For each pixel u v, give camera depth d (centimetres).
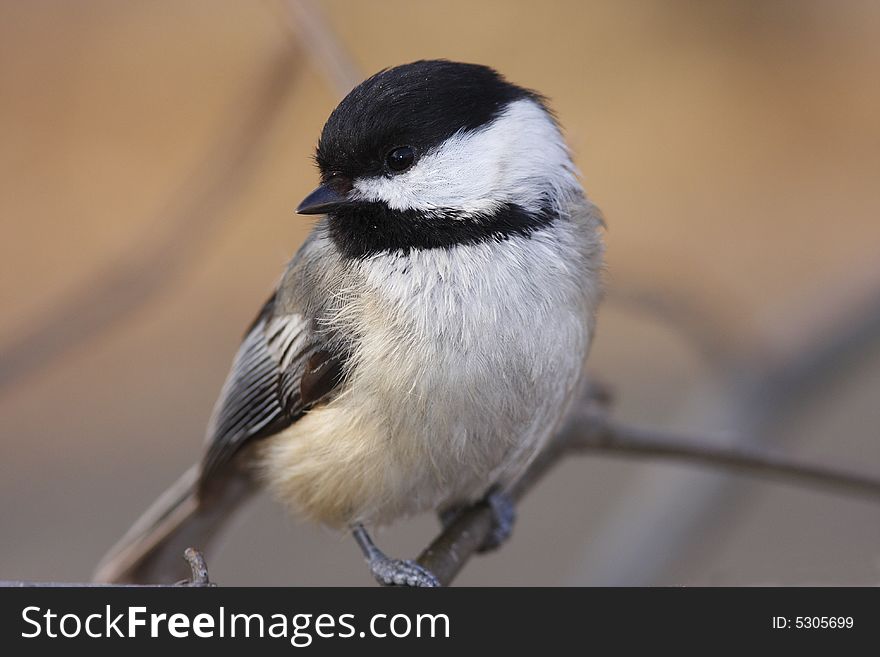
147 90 1583
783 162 1567
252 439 705
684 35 1598
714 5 1588
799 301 1002
